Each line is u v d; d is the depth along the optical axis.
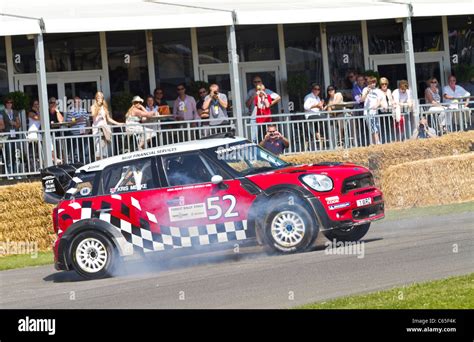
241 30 36.81
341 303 13.92
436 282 14.93
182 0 32.59
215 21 30.03
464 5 33.19
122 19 29.06
